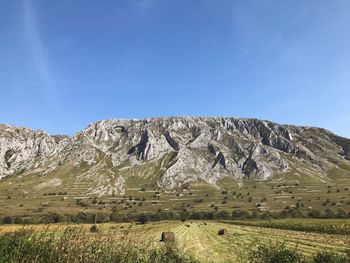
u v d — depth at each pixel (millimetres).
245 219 190500
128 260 15445
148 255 17406
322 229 77500
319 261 20234
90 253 14906
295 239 54344
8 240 14906
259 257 19234
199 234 70188
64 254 14477
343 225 80062
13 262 13461
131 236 17141
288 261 18266
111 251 15375
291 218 174750
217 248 41844
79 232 15758
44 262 14125
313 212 180375
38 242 14844
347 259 20156
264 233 70750
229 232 75375
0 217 133250
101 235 16453
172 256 19016
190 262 21172
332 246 43812
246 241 49781
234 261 28734
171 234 40844
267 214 193875
